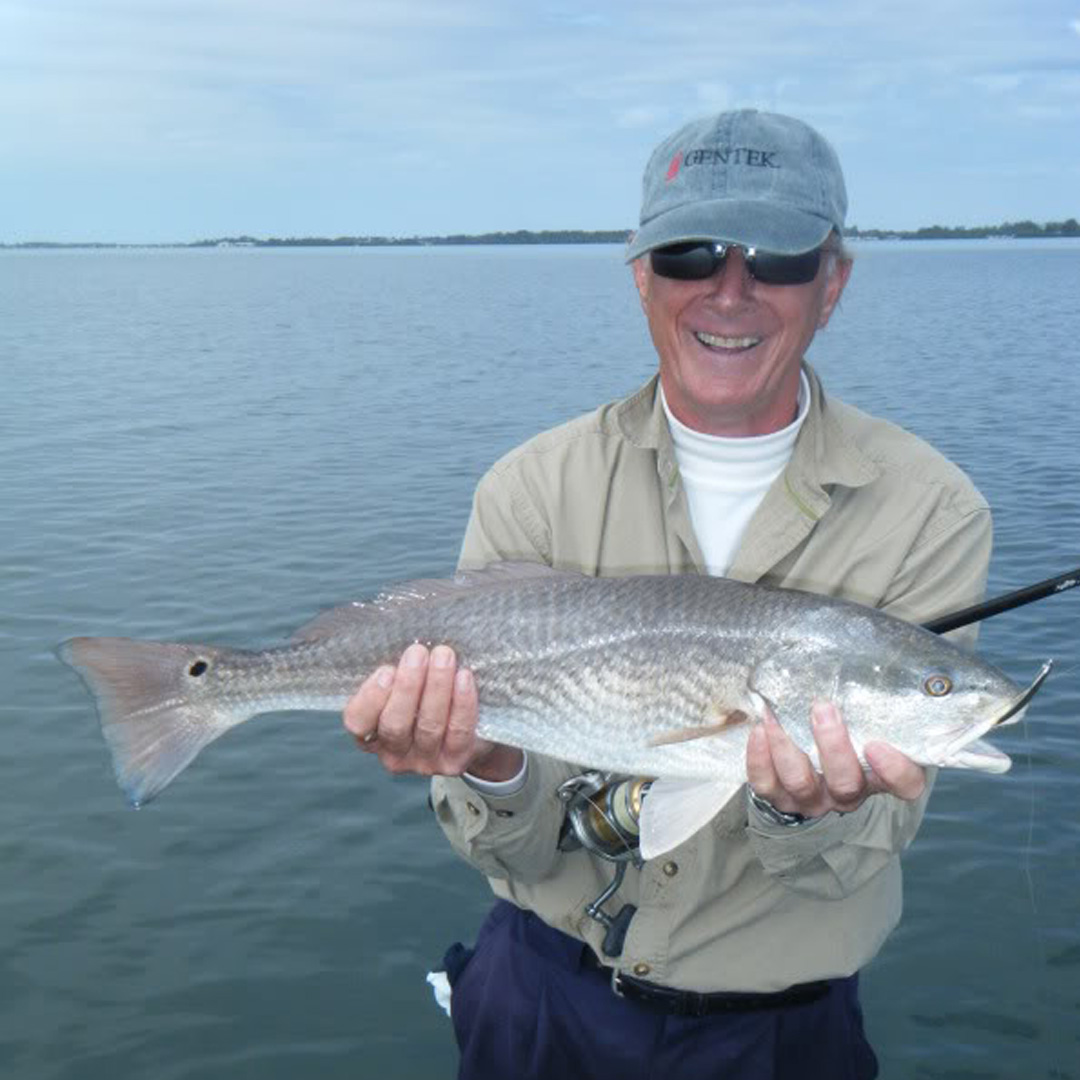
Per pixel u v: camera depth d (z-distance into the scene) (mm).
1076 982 1701
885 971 1732
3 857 1986
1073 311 15336
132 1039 1604
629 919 1086
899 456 1090
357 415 6648
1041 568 3393
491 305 18641
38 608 3115
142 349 10938
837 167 1093
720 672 1031
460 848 1127
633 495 1119
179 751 1102
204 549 3693
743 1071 1089
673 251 1036
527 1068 1146
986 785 2174
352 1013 1663
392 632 1086
